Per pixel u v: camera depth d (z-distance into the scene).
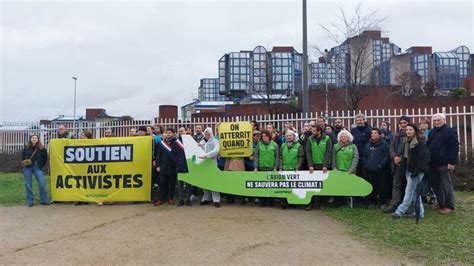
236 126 9.36
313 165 8.87
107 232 6.94
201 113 25.06
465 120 11.38
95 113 42.44
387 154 8.27
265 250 5.75
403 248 5.77
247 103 28.52
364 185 8.43
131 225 7.41
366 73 21.55
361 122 9.09
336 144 8.80
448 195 7.87
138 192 9.91
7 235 6.90
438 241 6.04
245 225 7.25
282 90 29.30
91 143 10.16
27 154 9.91
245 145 9.29
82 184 10.12
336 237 6.42
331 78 23.78
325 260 5.31
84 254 5.70
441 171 7.89
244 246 5.96
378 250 5.71
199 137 10.38
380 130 8.90
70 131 17.28
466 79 28.88
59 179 10.21
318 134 8.80
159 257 5.50
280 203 9.45
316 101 22.30
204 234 6.65
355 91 20.23
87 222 7.81
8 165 17.91
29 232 7.09
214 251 5.73
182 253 5.66
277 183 8.89
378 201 8.88
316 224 7.33
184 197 9.52
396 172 8.00
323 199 9.31
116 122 17.11
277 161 9.07
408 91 25.58
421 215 7.46
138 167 9.95
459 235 6.32
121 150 10.02
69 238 6.60
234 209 8.80
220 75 39.78
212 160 9.23
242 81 33.28
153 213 8.47
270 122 14.07
